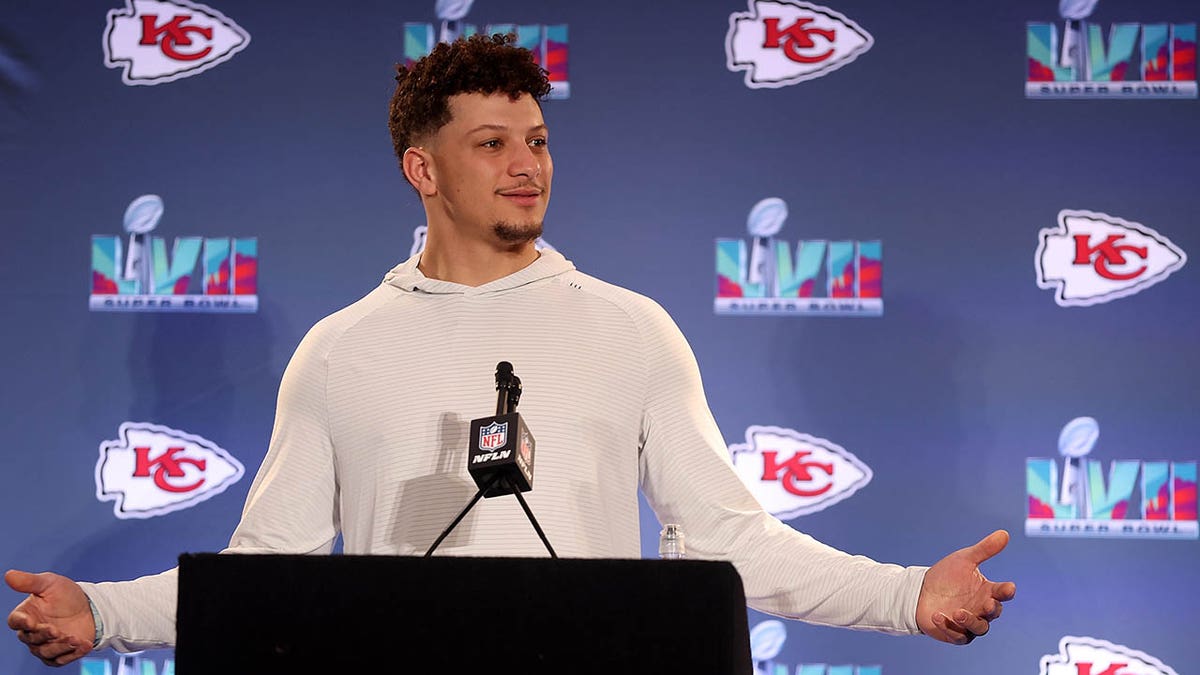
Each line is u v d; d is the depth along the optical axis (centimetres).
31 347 760
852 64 764
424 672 326
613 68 769
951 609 409
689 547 482
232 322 762
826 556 452
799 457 744
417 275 515
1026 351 743
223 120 773
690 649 320
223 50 776
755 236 757
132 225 766
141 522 752
